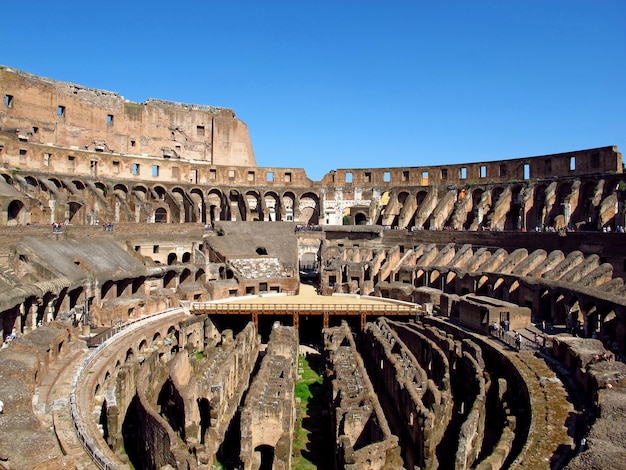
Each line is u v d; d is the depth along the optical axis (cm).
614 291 4950
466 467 2997
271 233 9325
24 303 4678
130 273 6625
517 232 7394
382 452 2758
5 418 2573
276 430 3225
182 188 9731
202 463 2812
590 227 7162
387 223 9800
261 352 6025
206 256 8594
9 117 8212
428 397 3594
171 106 10800
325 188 10700
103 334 5028
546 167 8644
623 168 7769
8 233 5625
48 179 7875
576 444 2766
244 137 11350
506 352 4466
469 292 6806
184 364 4641
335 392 3694
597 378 3253
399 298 7294
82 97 9344
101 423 3622
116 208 8425
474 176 9656
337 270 8050
